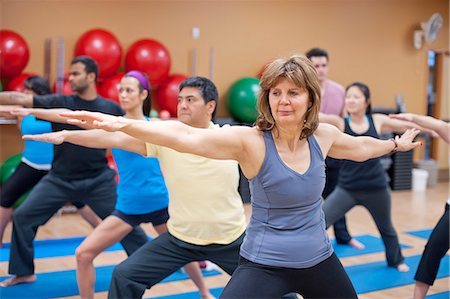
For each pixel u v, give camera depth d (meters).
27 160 4.13
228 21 6.95
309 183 1.84
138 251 2.45
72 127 3.35
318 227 1.91
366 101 3.62
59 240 4.59
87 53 5.58
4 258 4.01
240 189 6.39
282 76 1.77
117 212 2.88
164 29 6.59
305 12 7.42
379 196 3.68
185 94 2.48
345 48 7.76
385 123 3.69
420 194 7.28
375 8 7.92
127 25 6.37
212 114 2.57
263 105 1.85
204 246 2.41
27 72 5.86
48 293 3.28
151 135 1.73
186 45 6.73
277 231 1.86
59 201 3.41
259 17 7.12
